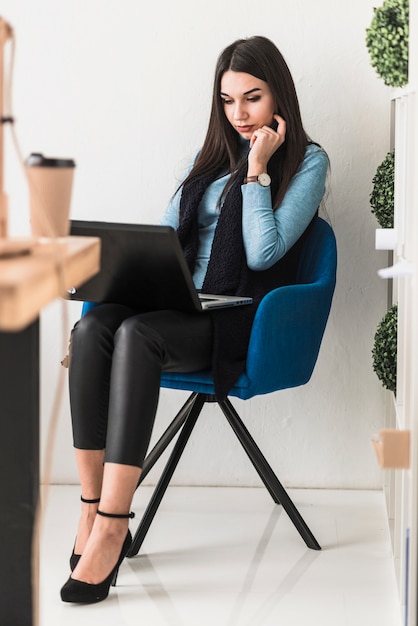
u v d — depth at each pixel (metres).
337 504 3.08
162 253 2.25
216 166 2.89
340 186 3.13
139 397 2.24
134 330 2.26
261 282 2.70
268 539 2.77
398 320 2.40
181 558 2.61
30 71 3.16
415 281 1.80
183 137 3.16
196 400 2.71
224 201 2.77
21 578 1.45
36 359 1.41
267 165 2.78
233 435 3.25
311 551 2.68
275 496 2.84
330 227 2.87
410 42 2.00
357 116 3.10
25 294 1.02
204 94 3.13
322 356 3.20
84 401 2.39
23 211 3.18
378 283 3.16
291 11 3.08
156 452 2.80
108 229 2.25
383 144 3.10
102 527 2.27
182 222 2.83
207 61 3.12
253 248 2.65
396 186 2.47
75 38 3.13
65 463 3.27
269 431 3.23
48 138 3.18
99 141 3.17
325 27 3.07
